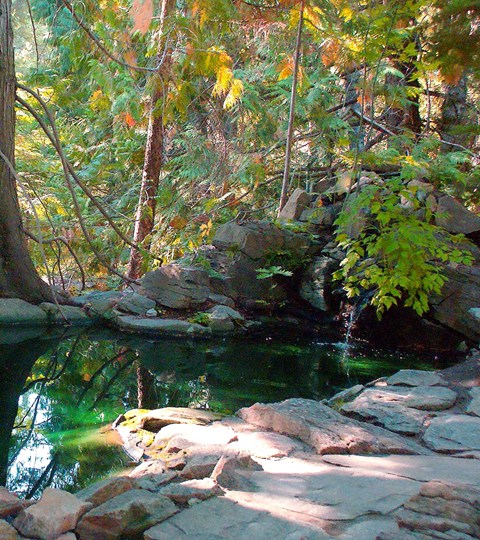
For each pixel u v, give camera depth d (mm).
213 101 10281
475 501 2113
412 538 1938
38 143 10117
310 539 1960
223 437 3180
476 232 6945
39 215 9352
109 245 10336
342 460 2818
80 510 2158
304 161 11273
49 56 11320
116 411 4012
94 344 6043
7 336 6105
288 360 5754
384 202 6504
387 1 7352
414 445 3172
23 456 3156
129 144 10820
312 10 8141
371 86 8430
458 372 4520
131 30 8531
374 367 5594
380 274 5750
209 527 2070
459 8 5434
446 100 11180
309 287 7480
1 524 2066
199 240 8969
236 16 7723
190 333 6508
